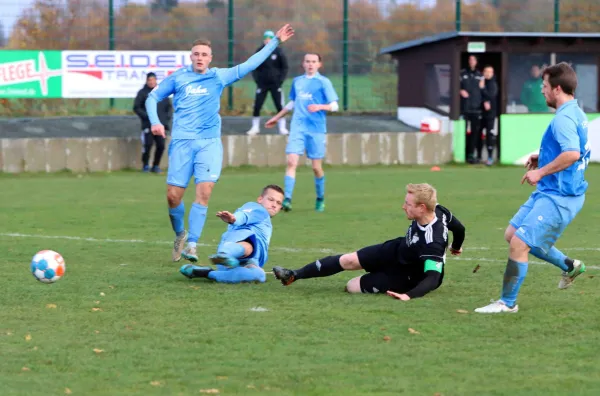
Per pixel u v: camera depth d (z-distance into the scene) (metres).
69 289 21.27
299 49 69.31
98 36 63.91
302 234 31.17
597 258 26.17
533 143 64.44
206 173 25.16
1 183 50.09
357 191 46.09
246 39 67.19
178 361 15.12
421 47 65.62
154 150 58.53
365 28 70.31
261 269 22.12
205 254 27.27
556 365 14.91
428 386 13.76
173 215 25.47
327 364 14.95
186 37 65.81
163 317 18.33
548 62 64.81
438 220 19.73
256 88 63.34
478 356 15.45
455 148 64.00
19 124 60.94
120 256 26.53
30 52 58.81
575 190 18.16
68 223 34.16
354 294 20.62
